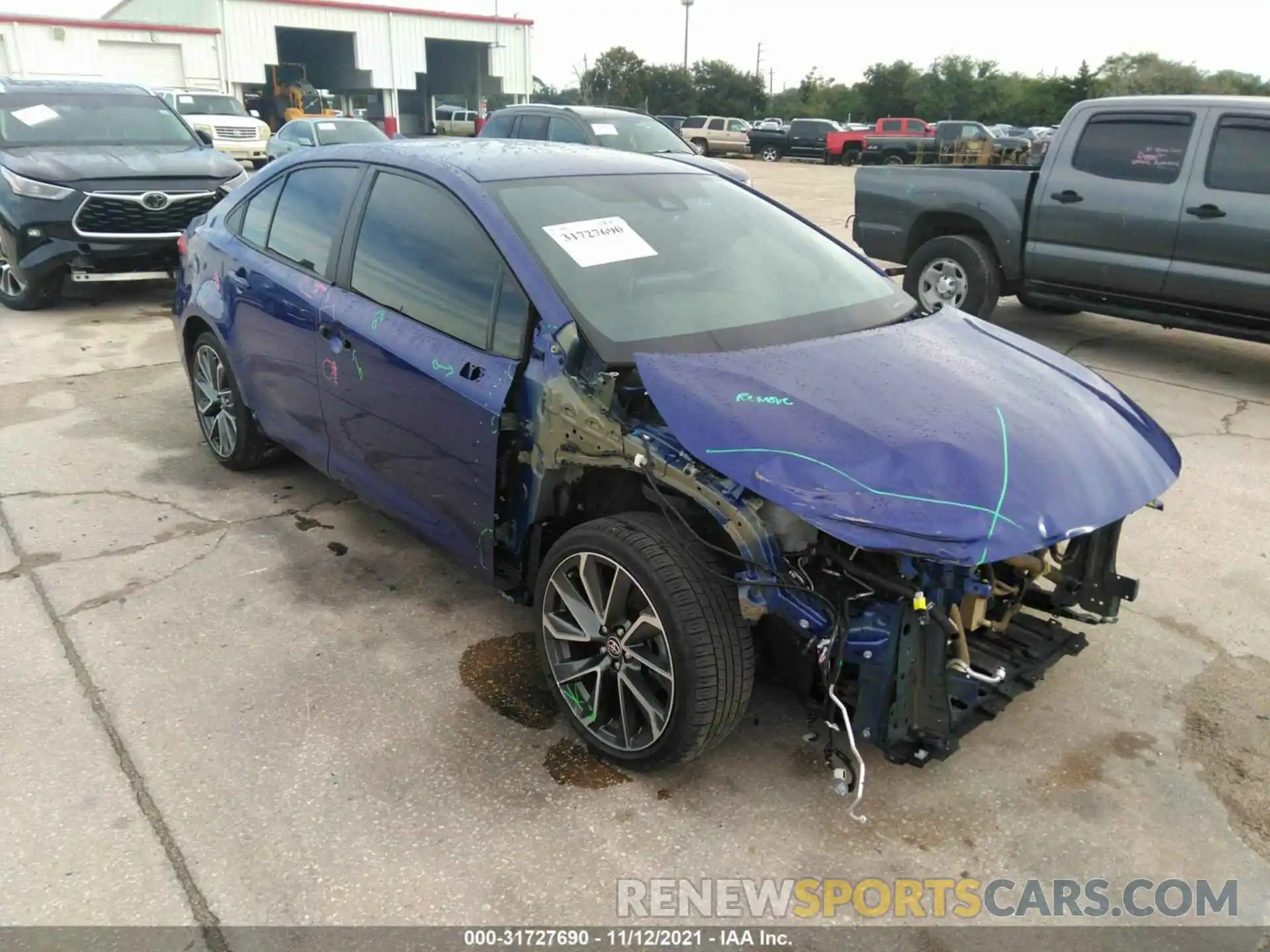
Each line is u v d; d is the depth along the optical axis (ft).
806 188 78.33
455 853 8.39
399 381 11.09
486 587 12.91
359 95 130.41
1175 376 23.24
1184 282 22.34
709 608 8.44
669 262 11.09
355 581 12.94
